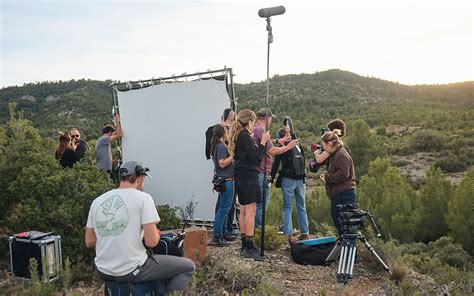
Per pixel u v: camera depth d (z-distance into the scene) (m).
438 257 16.66
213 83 7.77
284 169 6.75
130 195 3.60
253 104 53.22
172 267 3.85
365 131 32.50
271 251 6.53
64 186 6.54
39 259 4.96
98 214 3.61
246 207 5.88
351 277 5.50
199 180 7.96
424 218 20.89
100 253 3.57
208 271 5.06
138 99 8.29
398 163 43.53
